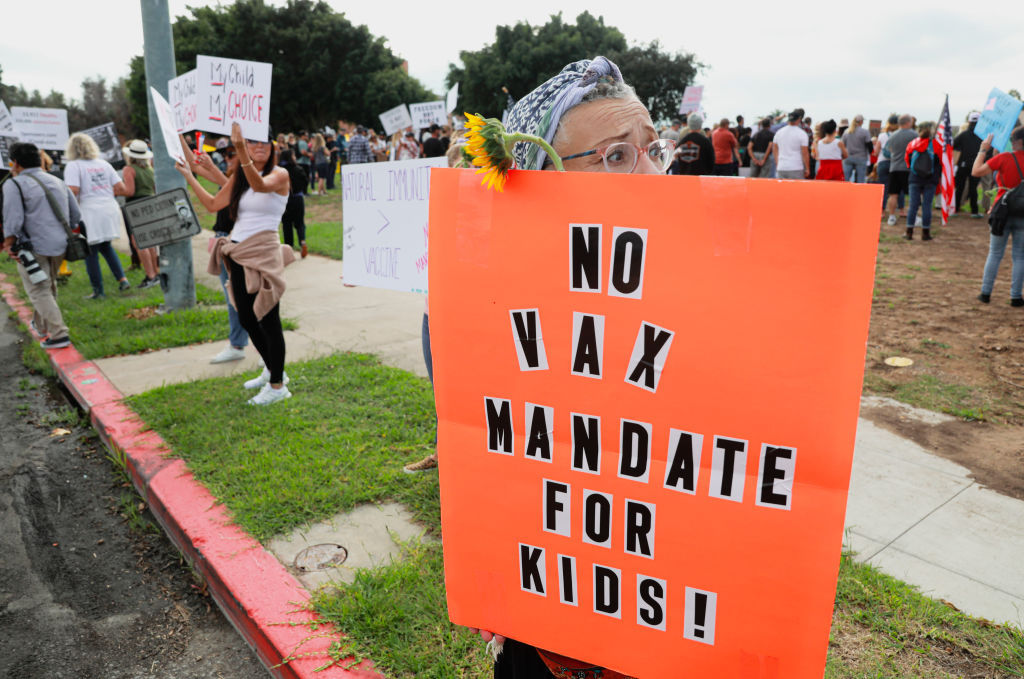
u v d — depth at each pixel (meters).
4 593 2.97
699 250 0.91
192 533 3.02
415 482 3.37
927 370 4.96
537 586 1.16
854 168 12.07
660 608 1.05
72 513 3.59
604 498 1.05
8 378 5.74
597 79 1.16
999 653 2.18
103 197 7.85
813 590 0.92
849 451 0.87
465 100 51.31
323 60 44.91
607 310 0.98
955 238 10.41
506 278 1.05
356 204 3.32
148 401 4.58
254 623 2.47
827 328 0.85
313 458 3.62
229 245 4.20
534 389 1.07
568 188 0.98
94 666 2.54
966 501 3.18
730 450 0.94
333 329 6.33
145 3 6.43
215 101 4.11
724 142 11.82
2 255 11.15
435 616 2.42
